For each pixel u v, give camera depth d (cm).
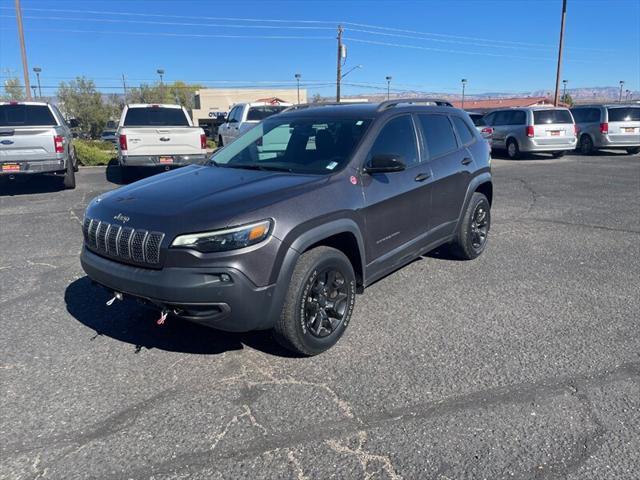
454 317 456
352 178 416
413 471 269
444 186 531
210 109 6512
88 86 6253
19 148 1056
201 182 409
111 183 1294
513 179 1323
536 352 392
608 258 629
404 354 390
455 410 319
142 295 347
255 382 353
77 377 361
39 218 863
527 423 306
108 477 267
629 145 1962
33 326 441
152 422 311
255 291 338
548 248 674
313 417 314
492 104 6875
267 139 488
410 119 507
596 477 263
